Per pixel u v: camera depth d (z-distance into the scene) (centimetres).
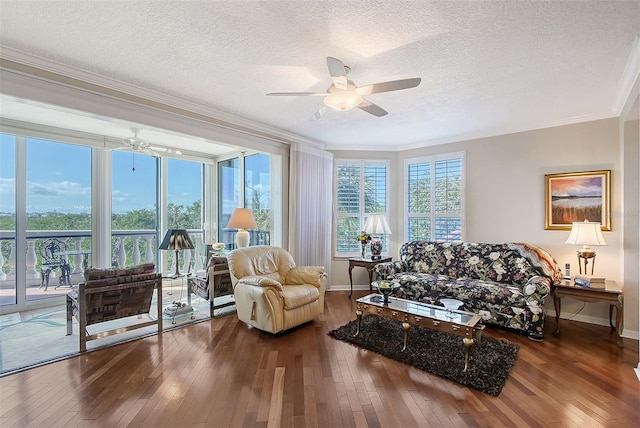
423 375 246
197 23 204
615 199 361
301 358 275
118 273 305
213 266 390
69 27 209
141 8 189
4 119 395
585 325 361
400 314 292
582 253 347
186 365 260
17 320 370
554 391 224
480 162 462
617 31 208
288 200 488
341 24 204
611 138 364
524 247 385
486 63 254
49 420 190
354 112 375
